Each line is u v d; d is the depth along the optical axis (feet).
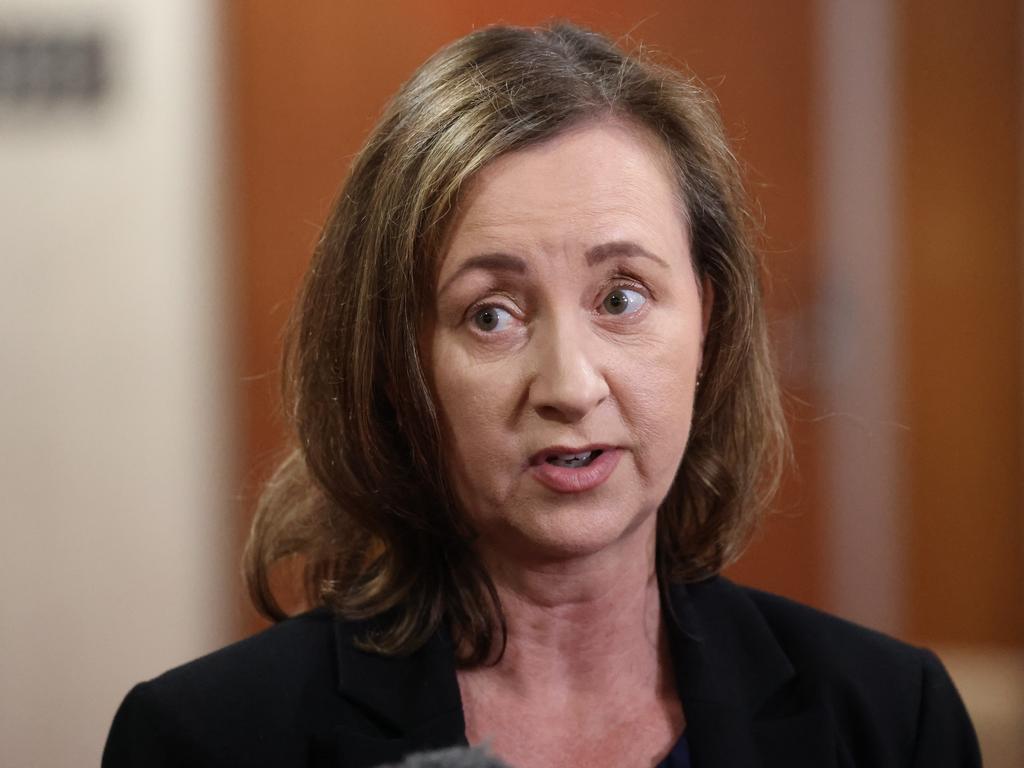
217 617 29.60
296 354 11.45
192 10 28.94
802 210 31.50
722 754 10.34
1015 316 31.71
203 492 29.48
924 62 31.30
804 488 31.94
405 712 10.36
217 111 29.40
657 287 9.80
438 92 10.03
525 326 9.70
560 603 10.44
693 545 11.50
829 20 31.09
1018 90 31.30
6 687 29.12
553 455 9.61
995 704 30.55
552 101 9.70
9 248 28.60
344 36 29.89
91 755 29.32
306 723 10.48
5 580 29.01
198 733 10.32
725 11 30.71
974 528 32.09
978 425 31.86
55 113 28.58
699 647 10.83
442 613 10.71
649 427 9.73
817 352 31.73
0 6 28.30
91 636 29.30
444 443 10.12
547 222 9.45
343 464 10.68
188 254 29.19
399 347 10.01
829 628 11.65
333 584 11.37
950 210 31.58
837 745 10.90
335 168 29.99
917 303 31.73
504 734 10.43
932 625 32.27
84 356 28.96
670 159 10.29
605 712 10.62
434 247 9.77
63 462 29.01
